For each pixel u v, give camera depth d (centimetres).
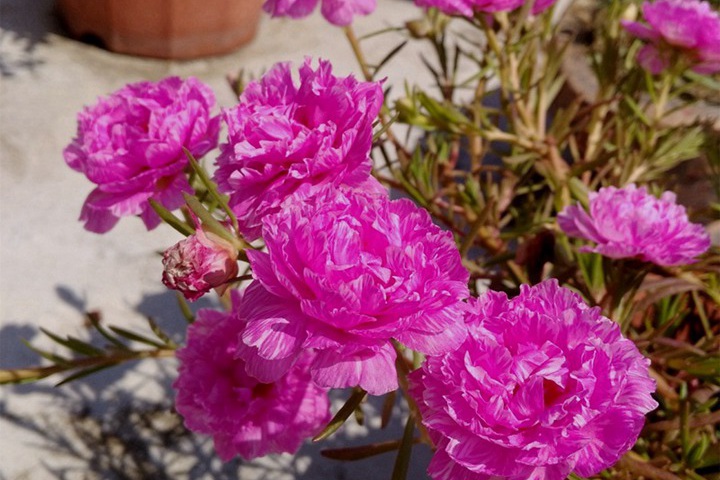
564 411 20
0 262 43
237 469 35
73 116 53
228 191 23
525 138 37
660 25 34
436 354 20
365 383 20
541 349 21
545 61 40
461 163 51
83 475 35
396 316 20
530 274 32
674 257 26
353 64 61
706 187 41
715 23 33
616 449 20
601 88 41
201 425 29
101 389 38
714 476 28
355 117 22
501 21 35
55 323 40
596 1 55
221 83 58
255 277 21
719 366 29
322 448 36
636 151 40
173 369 39
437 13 37
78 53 59
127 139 25
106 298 42
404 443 25
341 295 19
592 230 28
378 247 20
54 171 49
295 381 28
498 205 38
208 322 29
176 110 25
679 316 31
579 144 46
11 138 50
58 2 61
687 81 49
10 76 55
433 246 20
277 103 23
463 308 21
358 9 30
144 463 35
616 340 21
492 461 20
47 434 36
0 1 63
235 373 28
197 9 57
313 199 21
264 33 65
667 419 31
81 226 46
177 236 46
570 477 25
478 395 20
